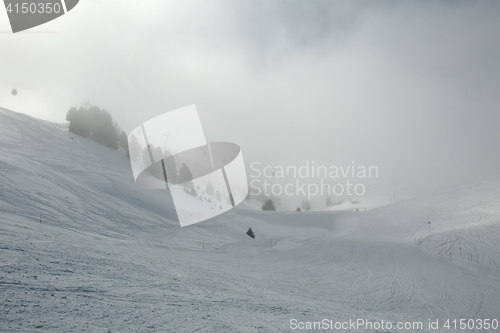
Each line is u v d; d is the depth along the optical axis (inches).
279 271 825.5
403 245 1269.7
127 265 506.3
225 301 370.9
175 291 382.9
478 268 925.2
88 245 641.0
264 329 267.3
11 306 232.5
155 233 1378.0
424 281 737.0
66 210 1182.3
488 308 553.3
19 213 928.9
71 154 2583.7
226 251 1206.9
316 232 2391.7
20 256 397.7
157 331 225.0
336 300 521.3
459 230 1439.5
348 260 1021.8
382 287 669.3
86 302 274.4
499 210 1785.2
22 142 2420.0
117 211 1528.1
